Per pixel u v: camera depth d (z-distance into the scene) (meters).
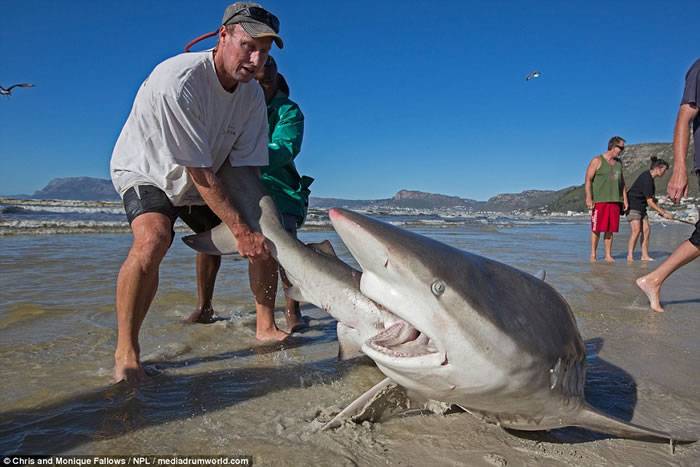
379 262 2.07
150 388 2.86
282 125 4.52
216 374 3.12
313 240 12.36
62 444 2.21
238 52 3.25
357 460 2.15
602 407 2.72
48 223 13.86
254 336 3.96
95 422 2.42
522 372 2.08
